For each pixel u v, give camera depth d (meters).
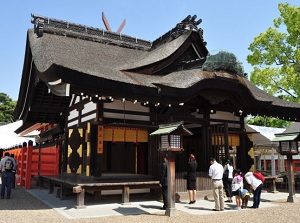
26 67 12.78
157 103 10.23
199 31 13.34
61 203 9.82
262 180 9.54
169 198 8.00
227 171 10.77
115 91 9.34
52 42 12.58
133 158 13.39
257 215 8.12
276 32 20.34
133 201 10.20
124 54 14.98
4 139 24.73
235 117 14.09
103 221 7.10
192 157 10.35
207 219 7.53
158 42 15.41
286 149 11.01
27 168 14.20
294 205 9.98
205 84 10.55
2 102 53.06
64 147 14.05
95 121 10.42
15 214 7.99
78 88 8.77
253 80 20.75
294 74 19.12
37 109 14.46
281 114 13.79
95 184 9.02
